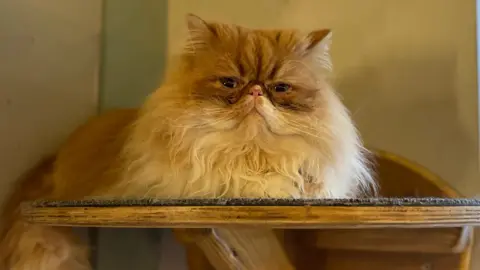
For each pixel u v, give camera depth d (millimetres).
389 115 1263
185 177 922
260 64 963
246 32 1022
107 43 1396
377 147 1264
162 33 1454
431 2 1258
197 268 1201
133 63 1421
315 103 969
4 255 1094
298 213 670
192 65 1007
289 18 1371
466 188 1176
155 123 965
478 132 1180
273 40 1008
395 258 1139
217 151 927
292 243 1161
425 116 1232
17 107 1218
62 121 1307
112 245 1286
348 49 1315
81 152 1179
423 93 1241
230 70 955
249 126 912
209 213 681
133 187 950
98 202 743
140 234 1328
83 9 1368
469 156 1182
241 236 889
